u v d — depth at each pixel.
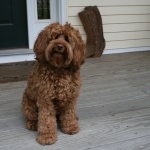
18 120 1.29
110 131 1.20
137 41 2.71
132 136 1.16
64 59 1.05
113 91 1.67
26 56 2.23
